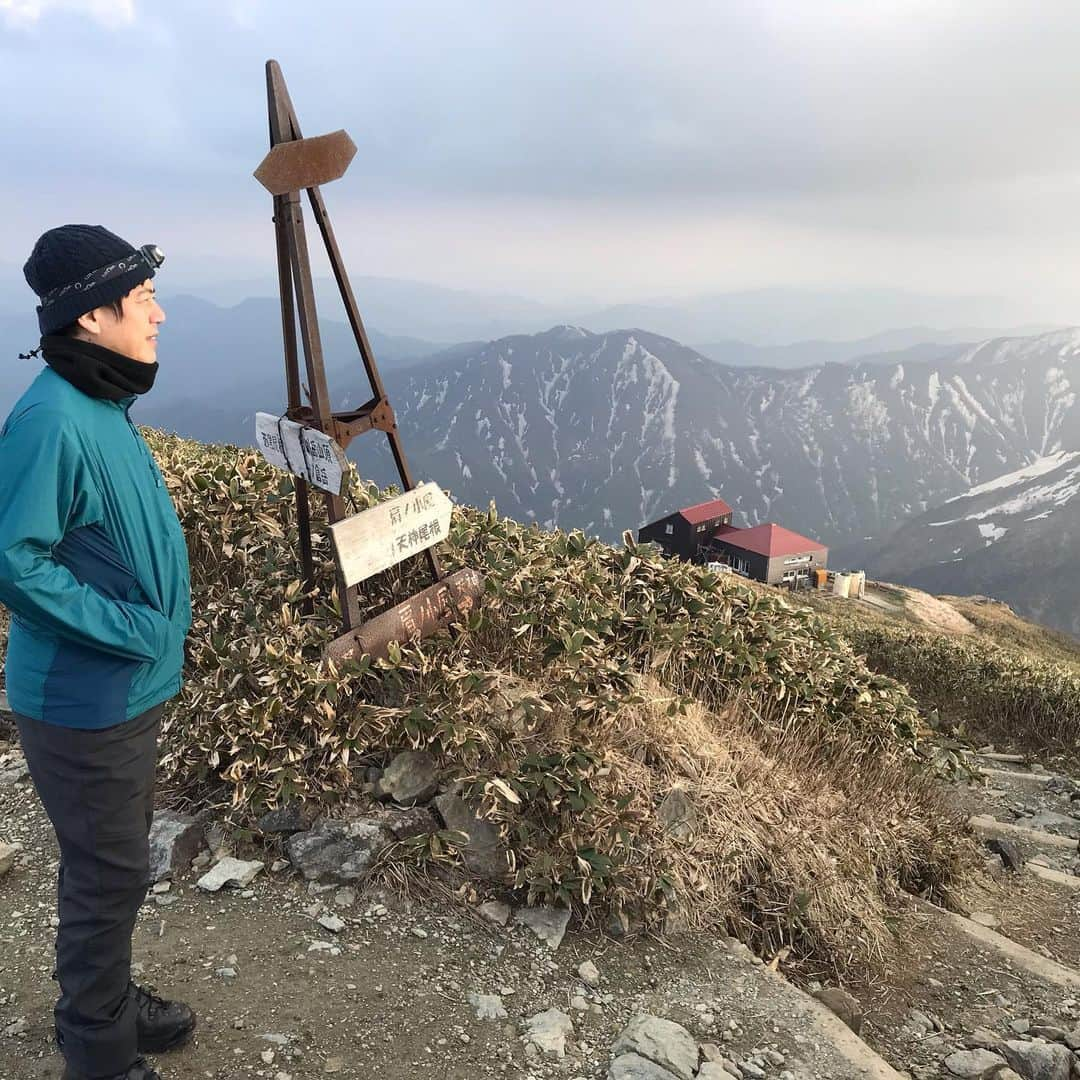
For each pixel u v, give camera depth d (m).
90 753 2.11
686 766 4.59
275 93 3.47
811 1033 3.32
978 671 11.96
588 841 3.91
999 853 6.49
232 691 4.09
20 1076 2.49
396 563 4.64
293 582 4.69
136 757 2.21
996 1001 4.12
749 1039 3.24
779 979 3.68
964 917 5.25
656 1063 2.93
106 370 2.08
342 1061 2.74
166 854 3.64
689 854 4.13
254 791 3.83
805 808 4.88
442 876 3.79
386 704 4.32
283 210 3.60
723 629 5.89
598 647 4.98
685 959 3.70
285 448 4.09
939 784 7.65
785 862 4.40
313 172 3.56
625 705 4.69
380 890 3.66
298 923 3.43
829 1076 3.09
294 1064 2.69
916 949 4.54
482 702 4.31
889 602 53.88
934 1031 3.79
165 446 7.21
